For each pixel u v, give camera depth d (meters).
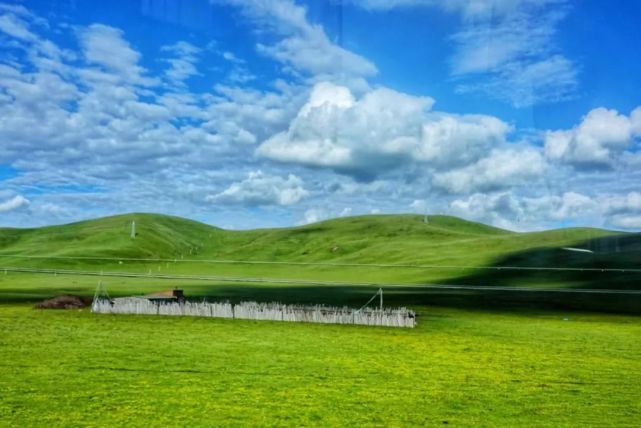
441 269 109.19
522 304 59.06
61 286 76.25
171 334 33.00
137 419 17.09
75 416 17.22
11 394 19.38
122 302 42.81
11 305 49.53
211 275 116.62
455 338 34.28
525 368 25.47
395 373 23.97
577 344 32.78
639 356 28.89
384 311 39.47
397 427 16.95
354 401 19.58
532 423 17.45
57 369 23.17
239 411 18.14
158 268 130.75
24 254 143.88
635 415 18.33
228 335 33.12
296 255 165.62
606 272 79.50
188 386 21.05
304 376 23.06
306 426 16.88
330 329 36.66
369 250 156.00
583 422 17.58
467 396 20.47
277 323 38.81
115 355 26.33
